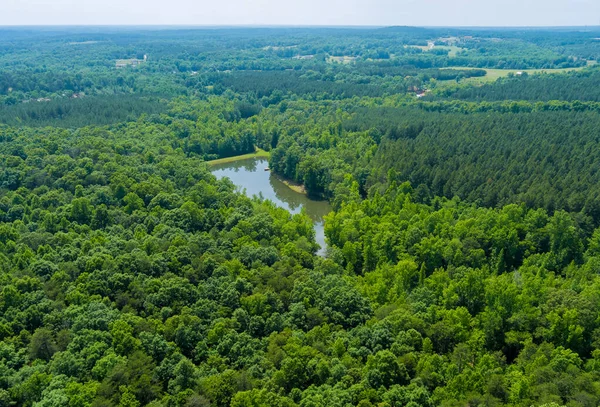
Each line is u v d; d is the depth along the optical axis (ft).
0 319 305.32
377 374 261.03
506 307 336.70
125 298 331.98
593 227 474.08
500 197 525.34
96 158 615.57
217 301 337.72
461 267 396.57
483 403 249.96
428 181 587.27
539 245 456.45
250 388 259.19
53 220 453.17
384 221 485.15
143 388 256.32
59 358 271.08
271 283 360.48
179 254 383.45
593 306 322.96
